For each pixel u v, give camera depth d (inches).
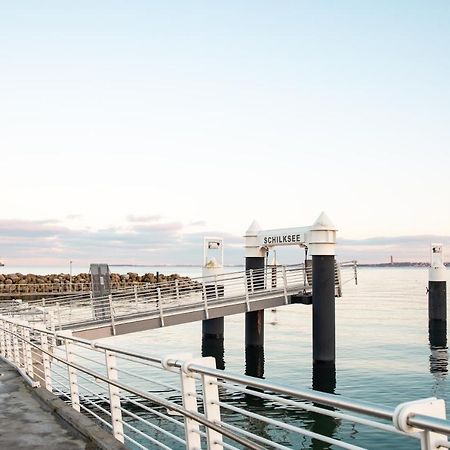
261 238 1155.3
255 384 142.2
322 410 119.3
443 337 1342.3
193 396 191.3
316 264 960.3
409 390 800.3
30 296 2591.0
